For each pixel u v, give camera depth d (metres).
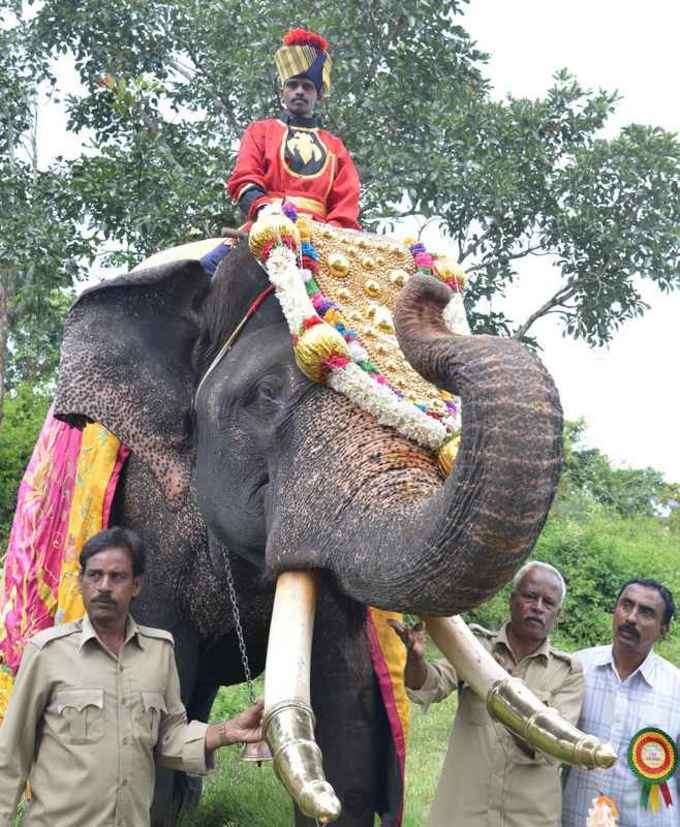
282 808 5.39
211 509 3.57
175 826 5.20
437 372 2.61
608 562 13.52
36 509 4.64
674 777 4.02
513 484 2.41
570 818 4.07
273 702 2.95
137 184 11.38
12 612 4.66
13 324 15.72
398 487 2.94
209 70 13.03
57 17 13.23
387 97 11.80
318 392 3.30
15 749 3.29
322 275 3.59
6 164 12.44
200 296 3.95
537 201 12.52
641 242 12.61
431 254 3.85
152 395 3.89
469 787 3.91
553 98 12.81
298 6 12.32
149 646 3.41
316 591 3.19
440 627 3.44
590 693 4.08
